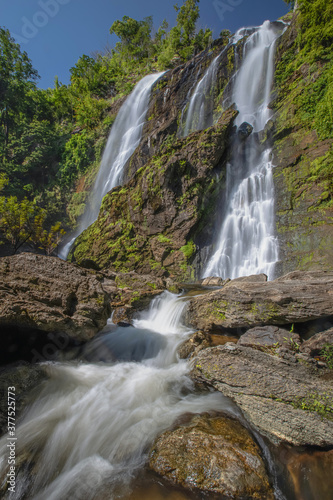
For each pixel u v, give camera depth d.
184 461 3.47
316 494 3.40
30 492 3.38
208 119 24.94
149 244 18.70
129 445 3.99
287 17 28.61
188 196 17.78
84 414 4.65
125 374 6.01
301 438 4.01
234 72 24.47
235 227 17.77
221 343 6.63
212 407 4.75
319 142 15.51
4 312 4.70
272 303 6.04
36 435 4.10
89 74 46.62
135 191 19.83
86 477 3.54
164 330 8.47
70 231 31.94
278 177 16.62
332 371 4.72
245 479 3.23
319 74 17.06
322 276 7.00
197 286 13.41
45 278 5.34
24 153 37.22
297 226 14.94
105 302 5.86
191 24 42.91
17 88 38.94
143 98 33.34
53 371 5.55
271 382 4.53
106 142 35.69
